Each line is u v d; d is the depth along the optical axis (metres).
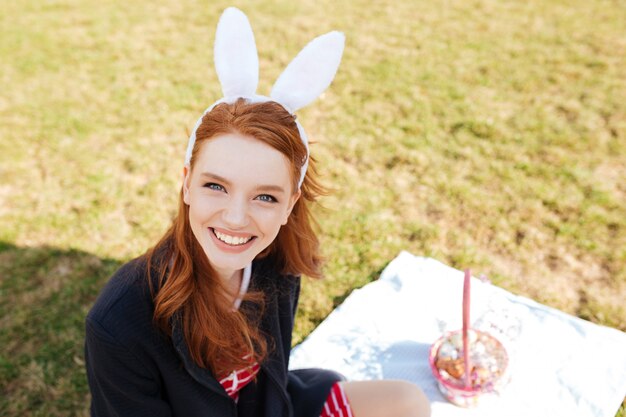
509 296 2.63
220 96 4.32
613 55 4.49
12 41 5.28
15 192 3.50
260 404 1.70
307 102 1.40
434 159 3.55
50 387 2.44
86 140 3.92
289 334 1.78
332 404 1.82
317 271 1.77
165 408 1.57
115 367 1.41
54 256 3.06
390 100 4.11
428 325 2.54
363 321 2.57
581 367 2.32
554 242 2.96
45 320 2.73
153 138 3.90
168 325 1.42
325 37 1.35
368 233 3.06
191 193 1.29
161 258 1.43
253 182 1.23
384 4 5.56
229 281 1.58
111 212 3.32
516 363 2.34
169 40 5.15
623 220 3.05
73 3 6.01
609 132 3.69
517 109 3.95
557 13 5.17
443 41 4.84
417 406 1.82
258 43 4.97
